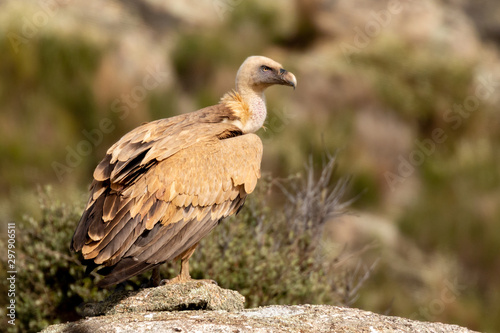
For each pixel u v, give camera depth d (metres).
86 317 6.17
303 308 6.18
